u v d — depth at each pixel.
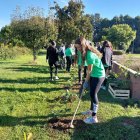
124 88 10.84
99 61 7.46
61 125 7.32
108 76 12.27
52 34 27.80
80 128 7.25
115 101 10.10
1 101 9.60
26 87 12.17
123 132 7.11
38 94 10.77
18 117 7.94
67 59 17.45
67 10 49.69
